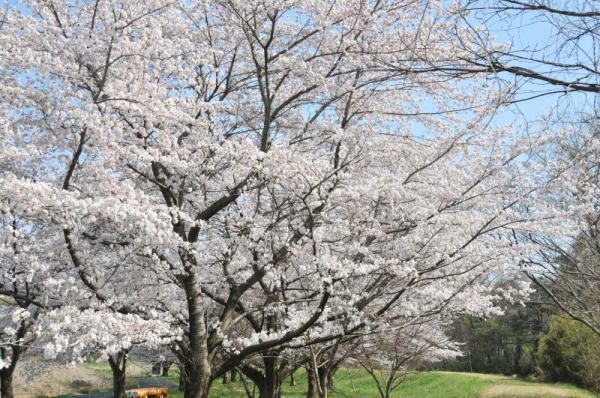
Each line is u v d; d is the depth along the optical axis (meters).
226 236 9.23
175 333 7.31
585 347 23.47
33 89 6.88
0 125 6.17
